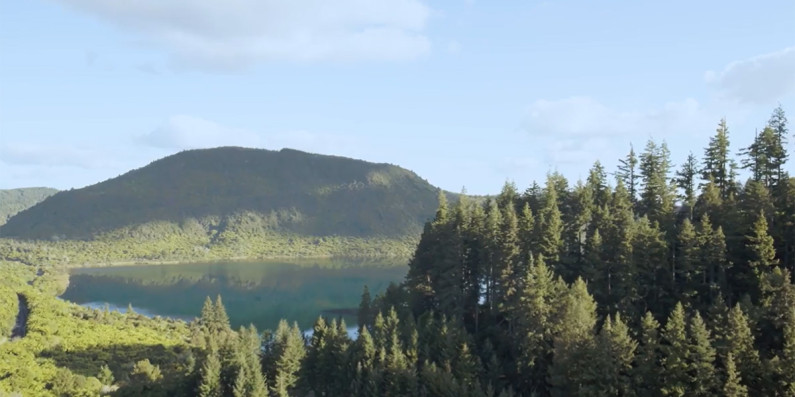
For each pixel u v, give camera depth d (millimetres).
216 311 194625
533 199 140125
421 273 129875
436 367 91688
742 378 76938
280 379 103938
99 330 185500
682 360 77562
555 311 93188
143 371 131500
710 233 95938
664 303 97875
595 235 104000
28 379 122625
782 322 79750
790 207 98812
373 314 135250
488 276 116375
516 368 94812
